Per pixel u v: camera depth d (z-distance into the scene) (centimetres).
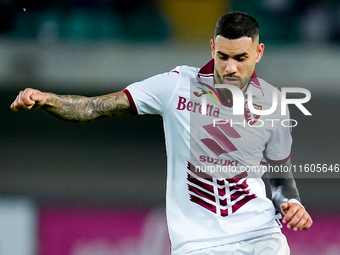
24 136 2694
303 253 1967
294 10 3412
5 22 3256
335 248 1973
